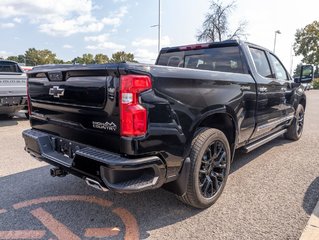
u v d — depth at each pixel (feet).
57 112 10.02
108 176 7.76
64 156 9.86
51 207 10.47
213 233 8.82
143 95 7.77
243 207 10.39
